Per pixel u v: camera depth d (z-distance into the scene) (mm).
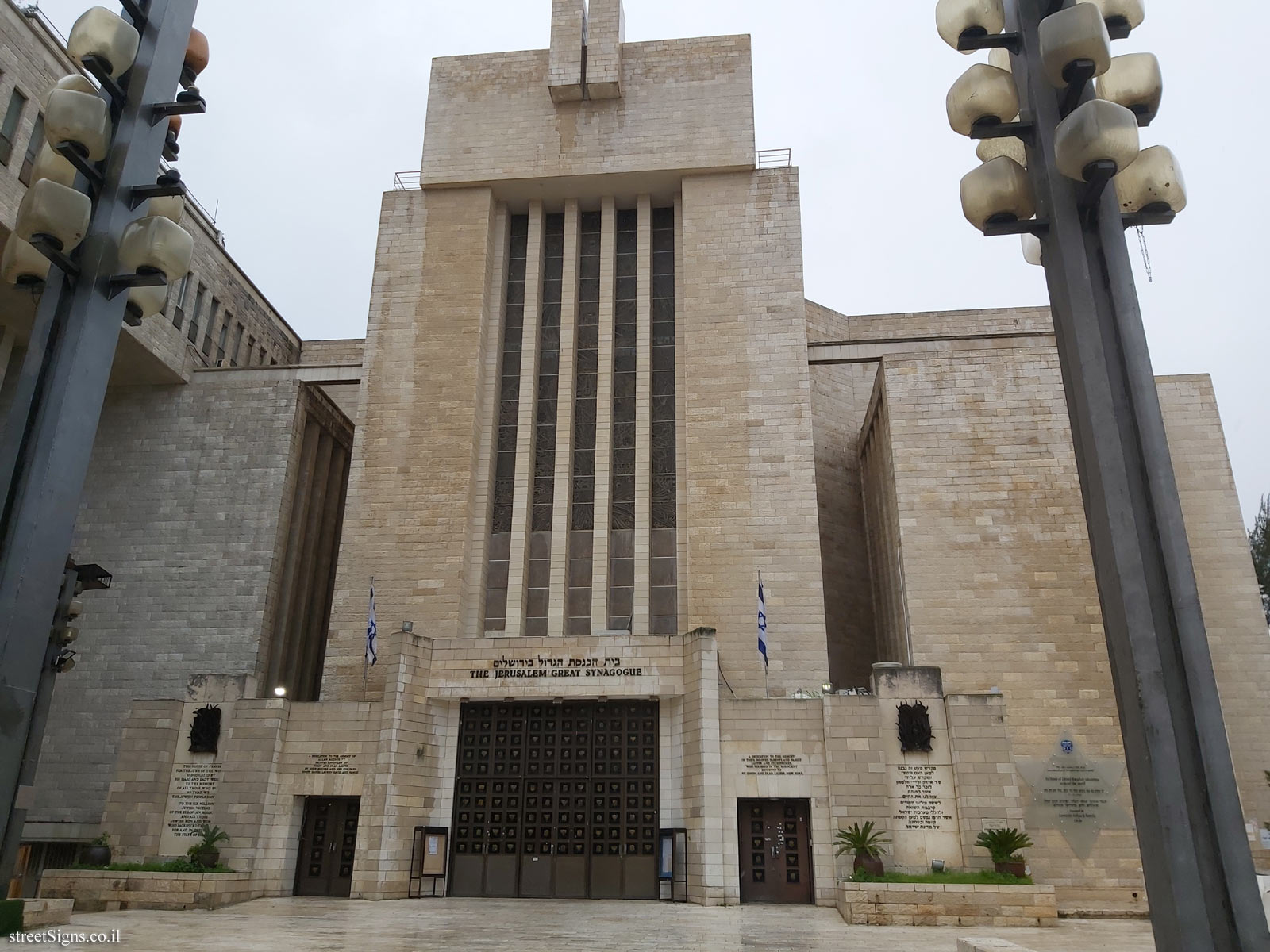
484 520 35656
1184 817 4805
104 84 7789
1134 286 6023
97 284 7316
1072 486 33188
